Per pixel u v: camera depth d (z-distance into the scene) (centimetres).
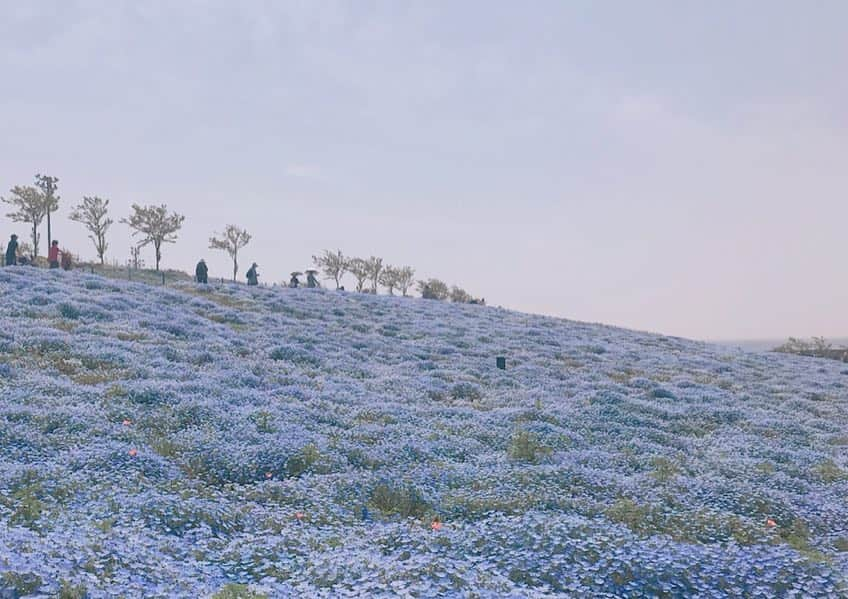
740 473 1795
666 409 2797
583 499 1363
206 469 1480
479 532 998
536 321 5838
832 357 6775
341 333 3975
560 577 848
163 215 7862
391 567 788
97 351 2592
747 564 916
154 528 983
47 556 698
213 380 2411
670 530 1230
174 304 4078
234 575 823
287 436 1741
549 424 2202
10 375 2155
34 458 1355
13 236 4744
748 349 6019
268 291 5375
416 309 5556
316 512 1171
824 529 1371
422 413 2316
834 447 2369
